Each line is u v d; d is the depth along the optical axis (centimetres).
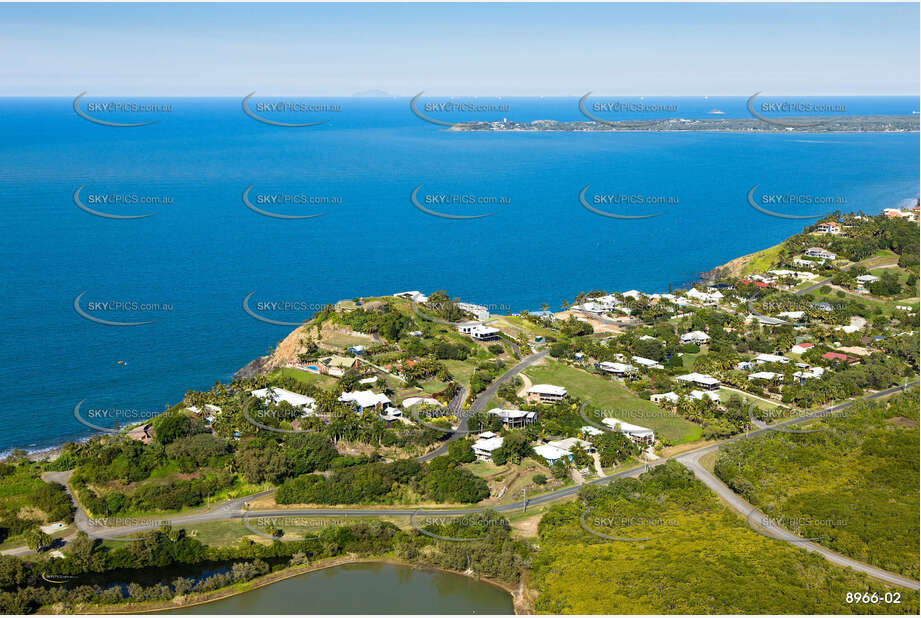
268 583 15350
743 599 13500
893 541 15838
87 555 15512
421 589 15200
